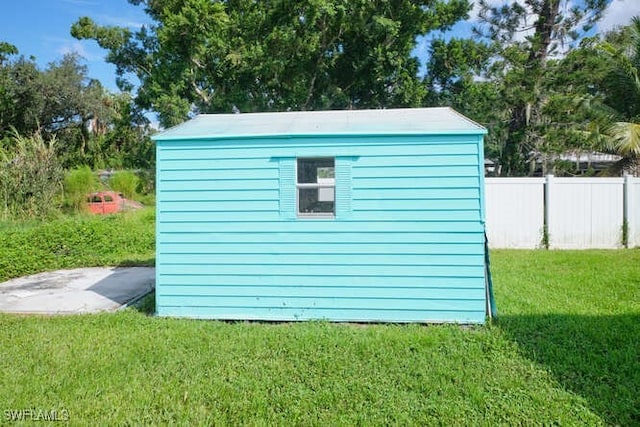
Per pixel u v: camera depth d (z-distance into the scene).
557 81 15.88
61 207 16.73
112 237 11.28
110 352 4.51
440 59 19.02
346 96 19.67
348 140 5.52
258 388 3.71
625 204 10.62
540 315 5.53
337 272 5.60
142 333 5.09
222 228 5.74
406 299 5.51
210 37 17.53
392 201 5.48
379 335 4.90
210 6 17.14
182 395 3.62
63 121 31.19
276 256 5.68
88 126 32.66
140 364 4.23
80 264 9.98
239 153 5.68
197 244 5.79
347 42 19.48
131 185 22.73
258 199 5.68
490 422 3.17
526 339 4.74
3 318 5.79
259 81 19.61
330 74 20.55
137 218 14.66
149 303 6.56
